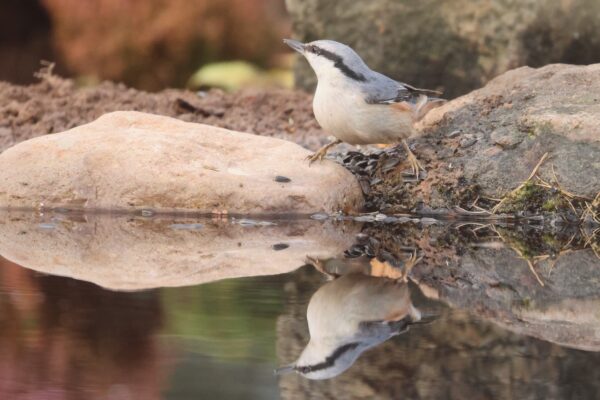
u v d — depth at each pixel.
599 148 11.79
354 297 7.92
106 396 5.36
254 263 9.31
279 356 6.19
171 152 11.95
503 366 6.01
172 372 5.82
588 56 16.36
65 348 6.25
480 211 12.18
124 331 6.67
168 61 25.31
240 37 26.11
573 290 8.38
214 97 17.81
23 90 17.69
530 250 10.30
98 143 12.12
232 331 6.77
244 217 11.59
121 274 8.69
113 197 11.75
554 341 6.62
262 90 18.39
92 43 25.25
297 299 7.76
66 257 9.49
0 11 28.58
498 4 16.77
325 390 5.57
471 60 17.25
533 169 12.04
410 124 11.69
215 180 11.66
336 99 11.37
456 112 13.06
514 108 12.74
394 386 5.64
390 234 11.13
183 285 8.23
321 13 18.39
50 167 11.97
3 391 5.43
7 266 9.00
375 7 17.84
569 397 5.41
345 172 12.25
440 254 10.00
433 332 6.85
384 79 11.44
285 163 12.14
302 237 10.77
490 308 7.62
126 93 17.67
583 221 11.72
